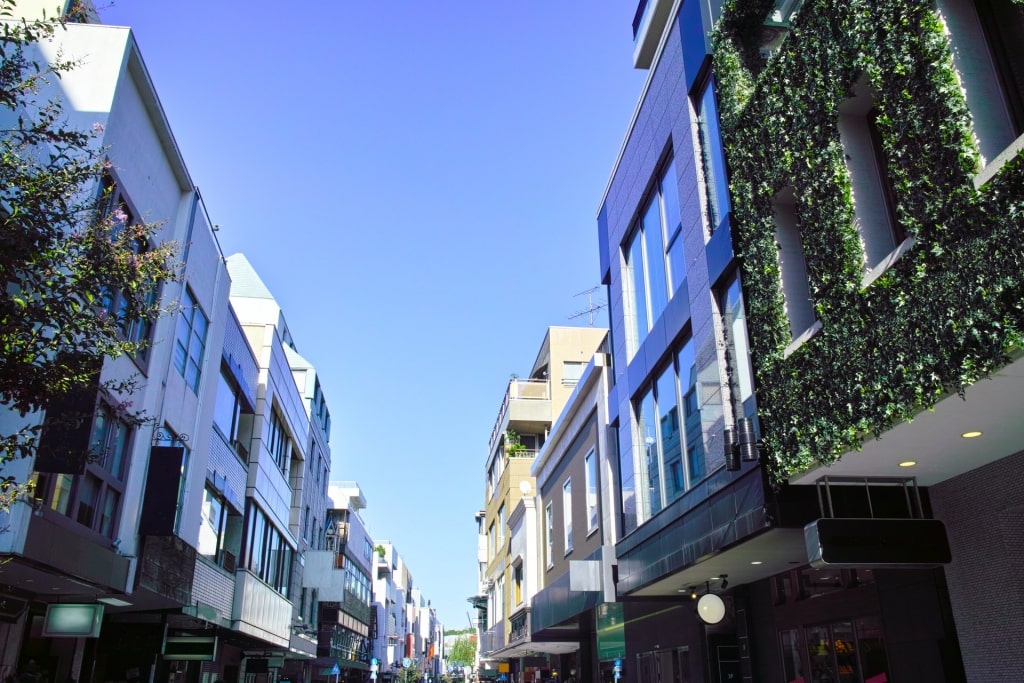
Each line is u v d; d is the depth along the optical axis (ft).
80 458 25.96
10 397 21.44
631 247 57.47
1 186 22.13
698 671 51.08
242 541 72.49
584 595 63.98
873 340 24.61
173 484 46.42
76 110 39.19
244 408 78.48
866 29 24.88
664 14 60.75
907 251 22.93
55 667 45.27
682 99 44.65
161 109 46.62
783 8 38.34
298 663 132.16
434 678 399.03
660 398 49.06
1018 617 25.99
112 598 43.91
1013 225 18.67
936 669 29.32
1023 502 26.20
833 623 37.40
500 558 142.51
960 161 20.51
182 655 56.13
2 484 21.68
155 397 48.42
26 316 21.18
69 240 22.95
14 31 23.77
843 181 26.86
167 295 49.57
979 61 21.62
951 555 28.60
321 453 130.62
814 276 28.43
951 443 25.48
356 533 166.20
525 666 150.71
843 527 27.22
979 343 19.76
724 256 37.55
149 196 46.83
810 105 29.07
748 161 34.76
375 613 212.02
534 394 140.77
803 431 28.76
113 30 41.32
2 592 37.22
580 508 76.48
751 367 34.32
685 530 39.88
